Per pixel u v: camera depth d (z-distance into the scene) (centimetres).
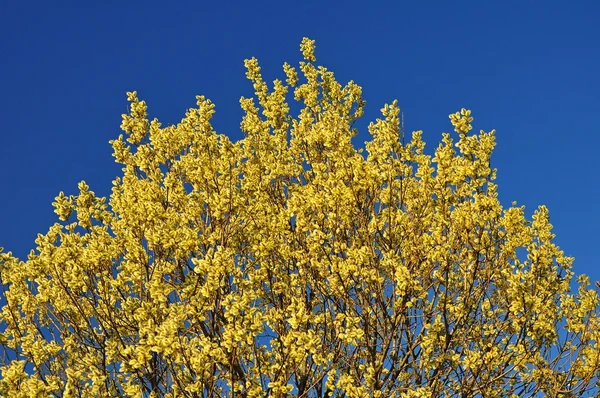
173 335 690
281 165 983
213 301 741
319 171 880
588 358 862
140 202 862
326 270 851
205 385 767
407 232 877
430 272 869
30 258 786
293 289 869
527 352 846
